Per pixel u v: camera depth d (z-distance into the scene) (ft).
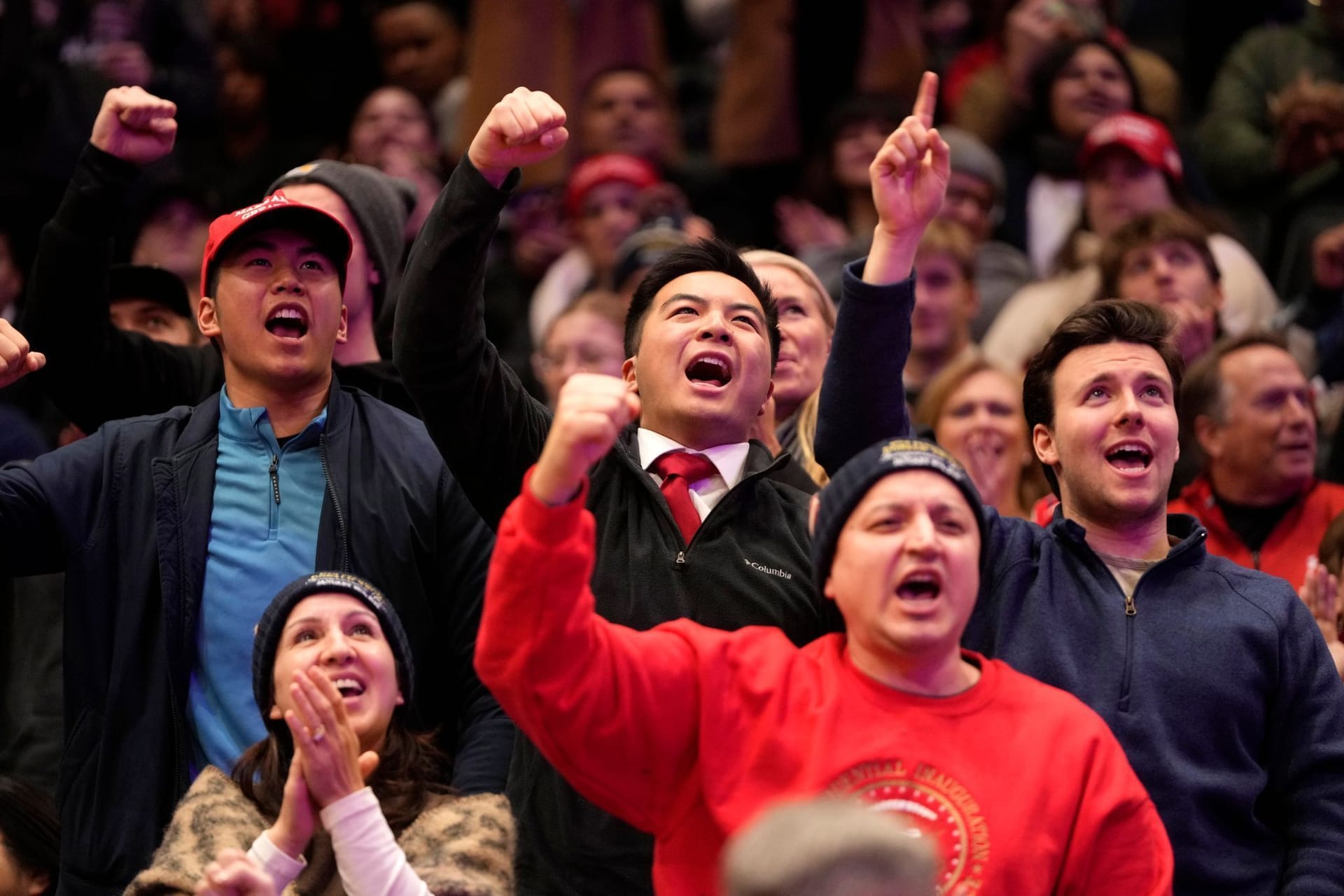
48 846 38.04
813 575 33.06
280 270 36.94
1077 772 27.25
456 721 36.63
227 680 34.86
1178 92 74.69
